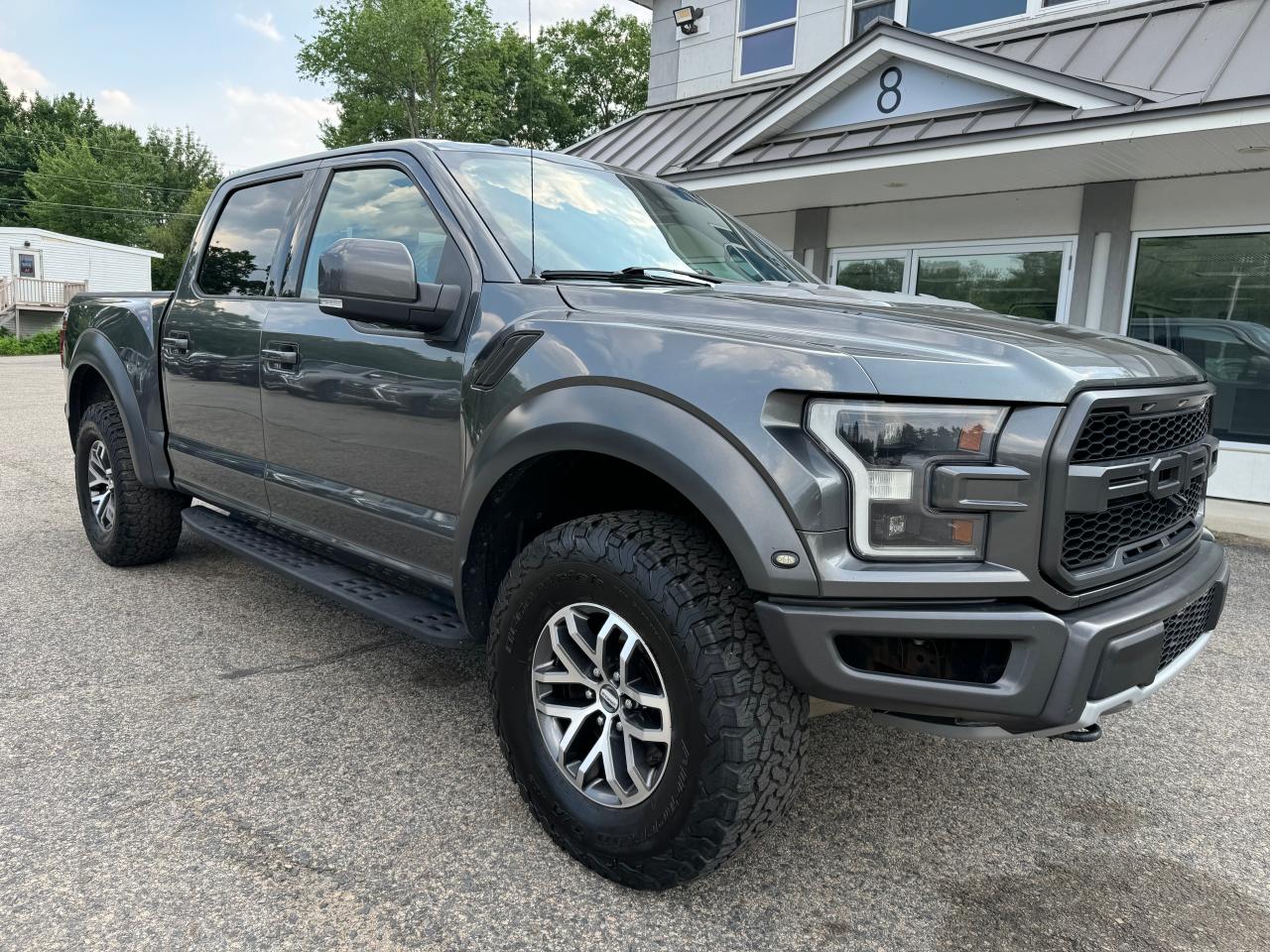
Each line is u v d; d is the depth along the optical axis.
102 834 2.24
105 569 4.59
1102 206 7.60
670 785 1.92
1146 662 1.86
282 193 3.52
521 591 2.19
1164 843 2.38
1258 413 7.10
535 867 2.16
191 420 3.79
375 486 2.78
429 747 2.75
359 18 40.41
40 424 11.02
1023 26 8.45
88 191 56.06
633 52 41.47
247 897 2.01
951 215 8.56
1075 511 1.76
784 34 10.82
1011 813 2.51
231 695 3.10
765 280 3.05
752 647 1.86
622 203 3.10
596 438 2.00
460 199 2.67
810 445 1.76
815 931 1.96
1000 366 1.78
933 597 1.73
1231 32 6.73
